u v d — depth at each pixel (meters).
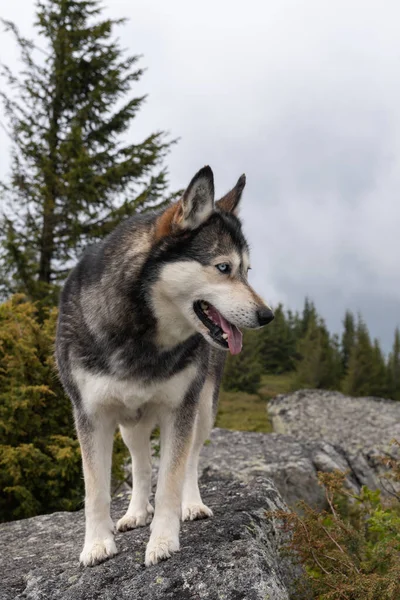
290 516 3.48
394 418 15.89
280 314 55.34
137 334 3.21
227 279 3.25
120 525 3.87
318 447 8.79
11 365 6.00
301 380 39.69
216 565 2.97
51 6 12.03
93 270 3.47
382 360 43.66
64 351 3.49
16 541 4.11
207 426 4.22
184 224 3.26
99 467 3.32
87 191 11.16
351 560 3.42
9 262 10.42
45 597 2.97
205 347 3.63
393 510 4.59
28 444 5.60
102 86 11.66
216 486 4.70
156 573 2.97
